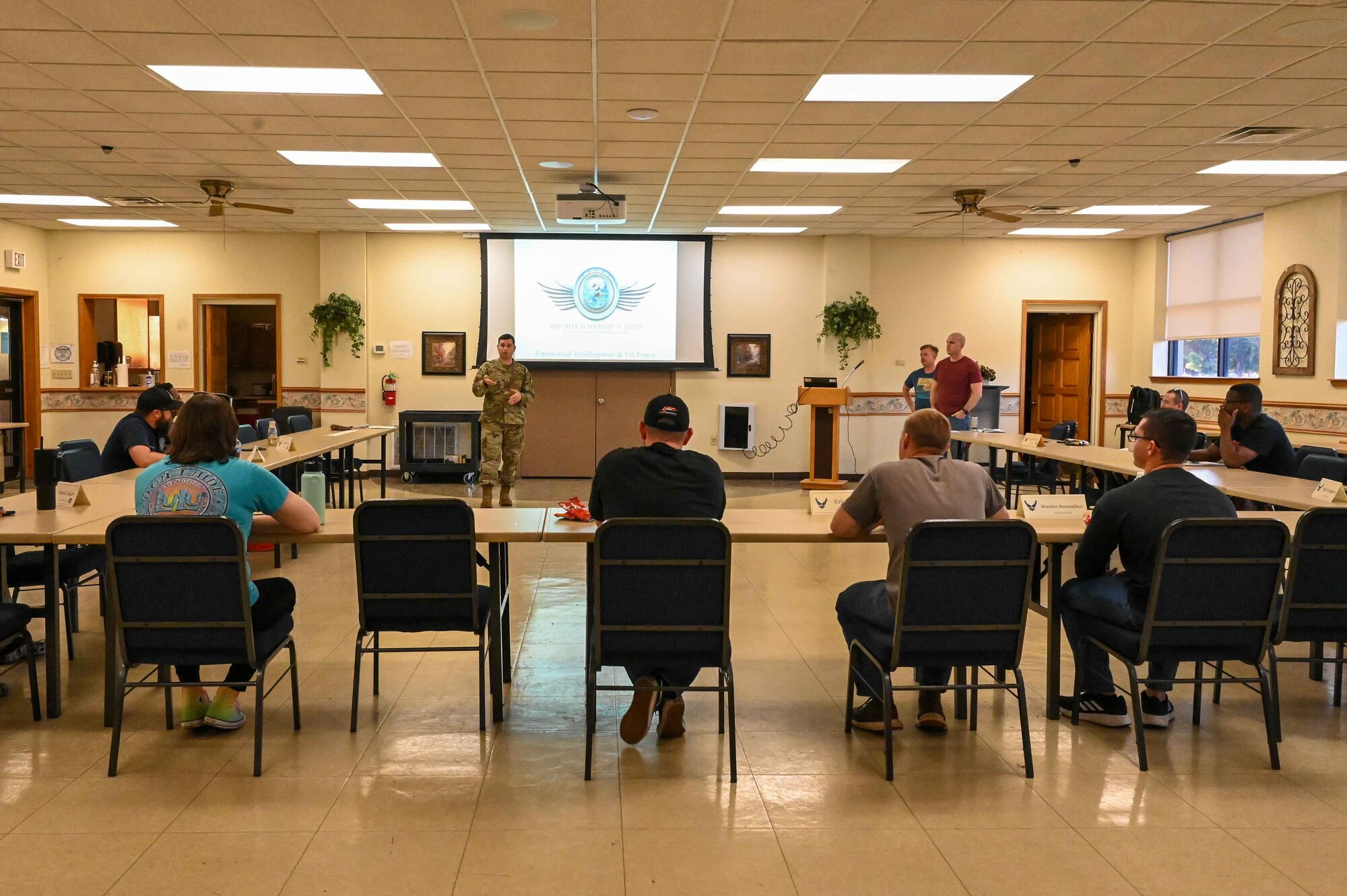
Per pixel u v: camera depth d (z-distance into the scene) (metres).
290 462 6.63
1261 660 3.27
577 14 4.62
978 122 6.52
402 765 3.24
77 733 3.51
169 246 11.73
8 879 2.49
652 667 3.22
